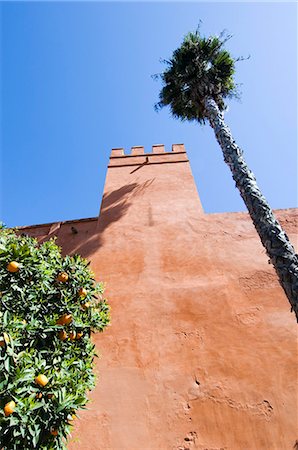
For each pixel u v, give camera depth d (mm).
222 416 4355
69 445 4223
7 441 2391
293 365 4793
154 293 6008
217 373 4809
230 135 6137
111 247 7137
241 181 5098
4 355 2531
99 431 4328
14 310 3057
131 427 4340
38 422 2555
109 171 10211
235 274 6219
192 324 5457
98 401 4633
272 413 4328
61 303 3566
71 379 2971
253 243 6828
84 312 3889
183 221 7594
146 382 4793
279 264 3906
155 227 7520
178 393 4633
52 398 2717
